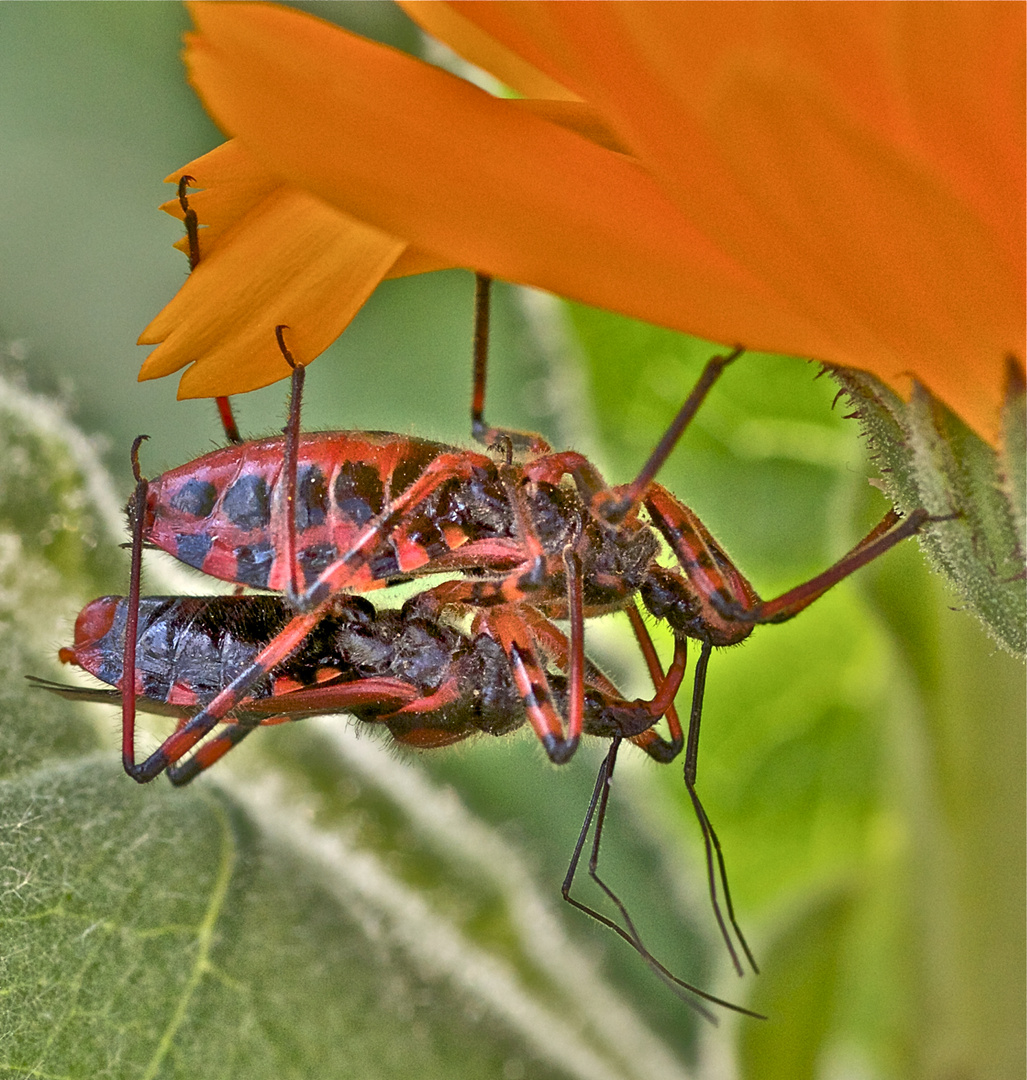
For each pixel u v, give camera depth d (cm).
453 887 12
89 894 11
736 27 9
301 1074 11
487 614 11
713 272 10
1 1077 11
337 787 12
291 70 10
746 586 11
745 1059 12
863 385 10
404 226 10
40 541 12
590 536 11
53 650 12
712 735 14
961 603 10
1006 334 10
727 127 9
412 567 11
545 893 12
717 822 14
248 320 10
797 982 13
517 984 12
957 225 10
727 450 14
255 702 11
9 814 11
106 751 12
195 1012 11
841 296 10
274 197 10
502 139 10
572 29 9
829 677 14
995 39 9
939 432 10
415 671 11
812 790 14
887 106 9
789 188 10
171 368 10
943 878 12
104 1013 11
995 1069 12
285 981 12
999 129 9
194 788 12
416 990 12
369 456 11
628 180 10
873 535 11
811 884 13
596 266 10
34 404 12
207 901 12
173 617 11
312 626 11
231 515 11
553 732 11
